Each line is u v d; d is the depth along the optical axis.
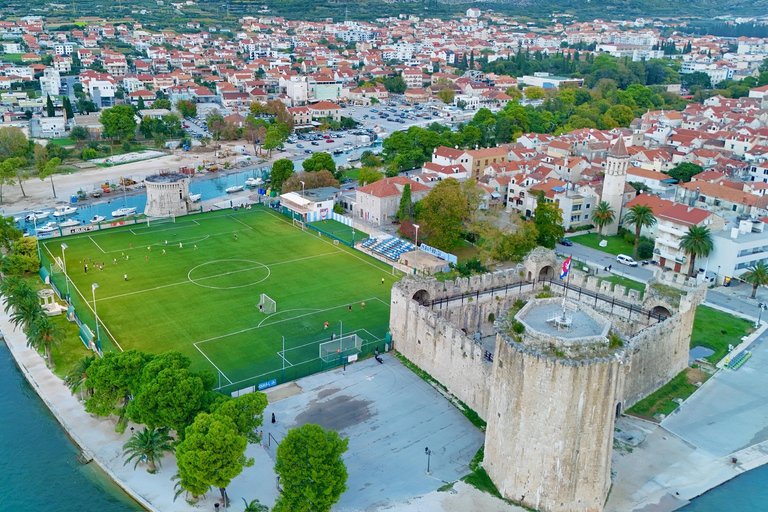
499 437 88.81
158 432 93.19
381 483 91.31
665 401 113.62
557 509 84.25
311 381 117.50
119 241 190.88
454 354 113.25
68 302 146.62
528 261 139.50
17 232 178.62
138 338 132.62
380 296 155.88
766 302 157.25
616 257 187.25
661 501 88.69
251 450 97.56
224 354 126.88
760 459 98.44
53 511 87.06
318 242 193.75
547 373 80.38
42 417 107.88
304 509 80.62
